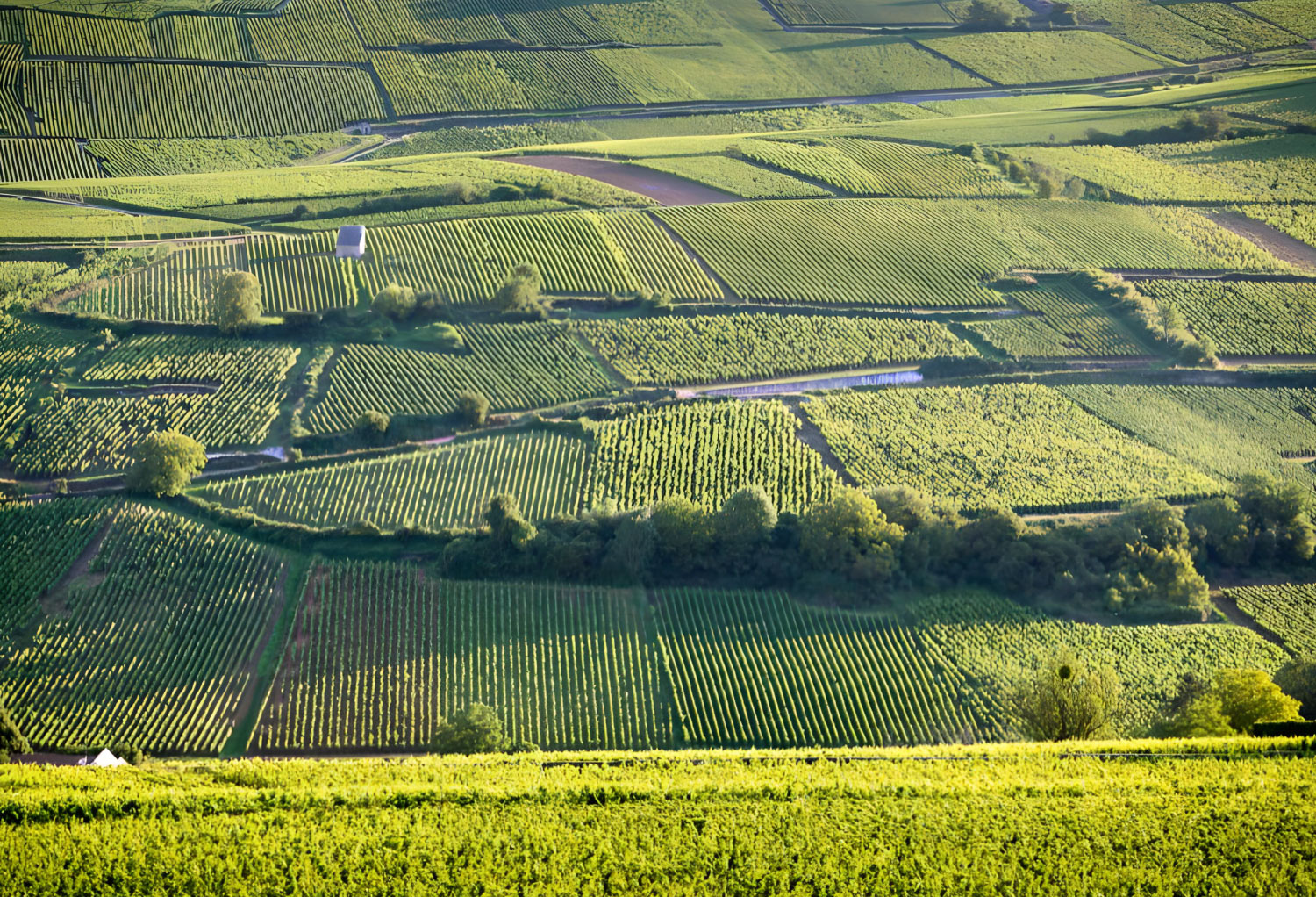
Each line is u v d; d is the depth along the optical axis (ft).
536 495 311.06
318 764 189.98
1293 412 372.38
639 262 439.22
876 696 245.45
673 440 335.47
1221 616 280.72
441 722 229.04
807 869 159.53
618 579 277.03
